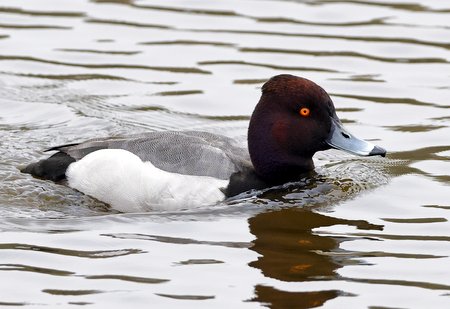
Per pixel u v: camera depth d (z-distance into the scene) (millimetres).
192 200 11656
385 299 9359
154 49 17453
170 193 11648
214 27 18297
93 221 11281
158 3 19438
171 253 10383
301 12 18984
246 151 12711
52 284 9594
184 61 17047
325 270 9977
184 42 17688
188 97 15781
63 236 10797
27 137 14102
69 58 17125
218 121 14938
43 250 10391
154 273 9867
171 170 11797
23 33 18000
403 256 10367
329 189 12328
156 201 11688
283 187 12281
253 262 10148
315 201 11945
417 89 16031
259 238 10797
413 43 17609
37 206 11688
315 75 16469
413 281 9758
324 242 10719
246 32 18078
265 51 17328
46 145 13805
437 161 13461
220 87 16109
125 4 19359
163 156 11922
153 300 9289
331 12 18938
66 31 18109
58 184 12211
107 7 19203
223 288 9539
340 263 10156
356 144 12133
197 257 10273
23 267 9969
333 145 12195
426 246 10648
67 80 16359
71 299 9289
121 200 11805
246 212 11531
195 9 19125
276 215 11477
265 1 19516
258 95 15820
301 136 12148
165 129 14625
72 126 14633
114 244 10594
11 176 12422
